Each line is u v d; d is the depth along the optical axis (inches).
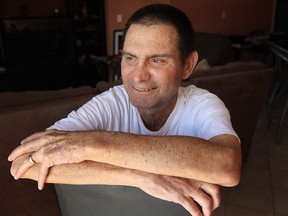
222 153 26.0
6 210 49.5
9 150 47.3
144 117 37.6
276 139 114.1
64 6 184.9
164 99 32.8
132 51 30.5
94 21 186.2
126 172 25.2
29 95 55.2
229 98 80.0
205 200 25.7
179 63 31.4
